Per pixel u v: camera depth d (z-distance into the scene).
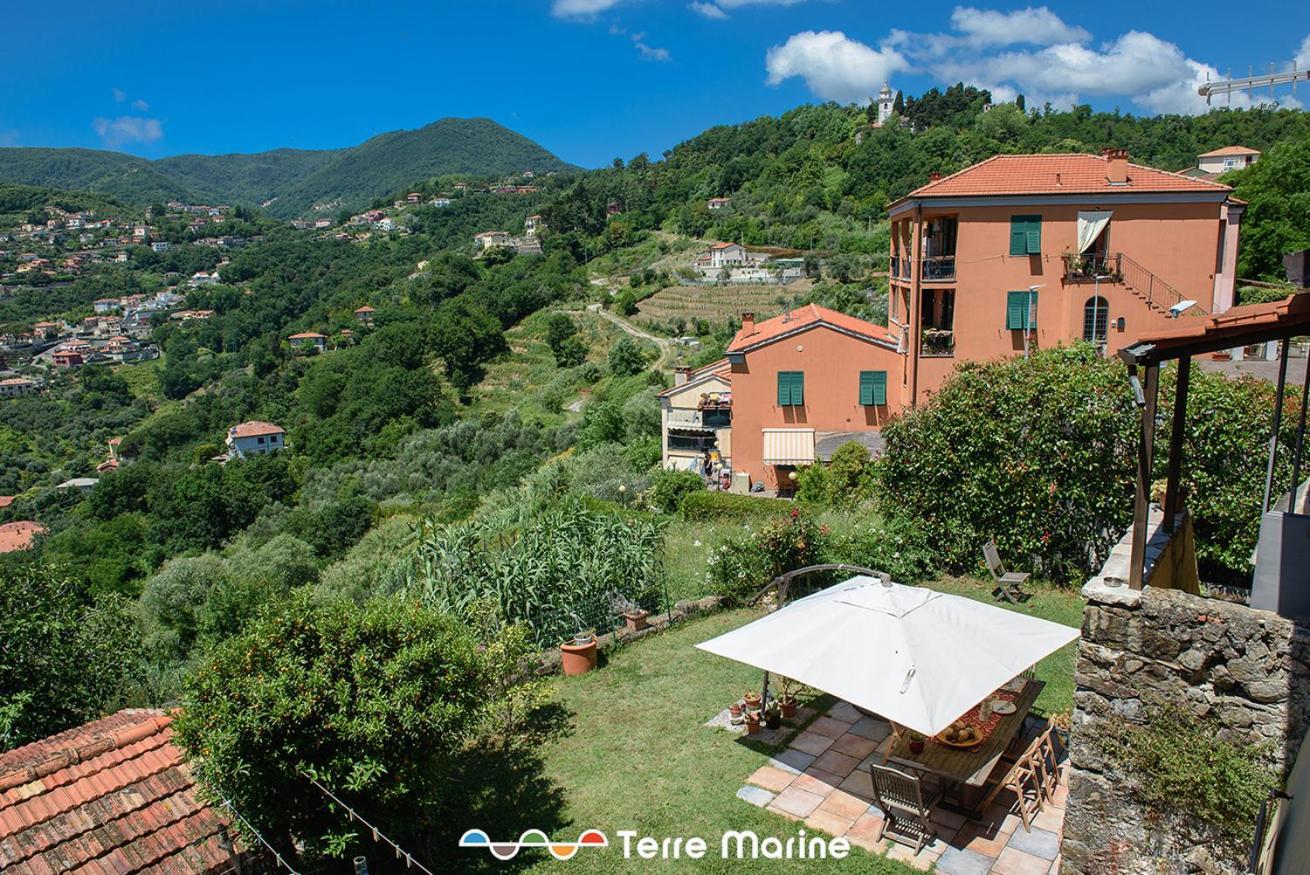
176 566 38.91
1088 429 15.20
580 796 10.23
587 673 14.04
